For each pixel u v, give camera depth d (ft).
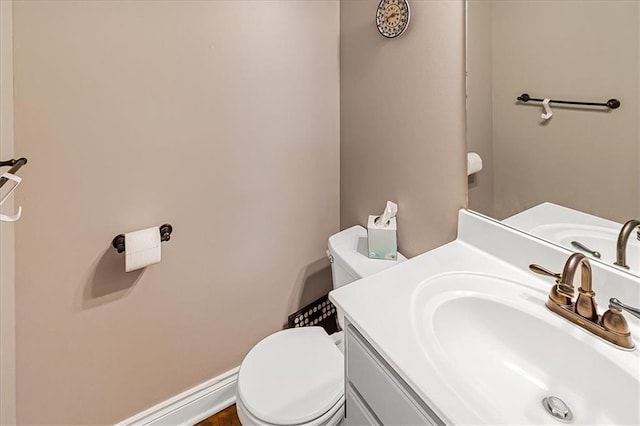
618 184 2.98
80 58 3.87
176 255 4.88
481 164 3.97
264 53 5.03
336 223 6.33
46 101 3.76
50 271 4.07
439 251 4.06
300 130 5.58
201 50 4.56
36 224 3.91
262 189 5.42
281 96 5.29
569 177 3.29
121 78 4.12
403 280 3.53
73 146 3.98
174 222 4.78
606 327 2.69
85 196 4.13
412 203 4.80
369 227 4.80
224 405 5.70
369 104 5.25
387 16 4.65
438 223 4.50
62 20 3.72
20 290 3.93
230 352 5.65
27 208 3.84
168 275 4.87
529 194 3.59
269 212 5.56
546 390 2.82
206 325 5.32
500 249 3.82
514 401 2.71
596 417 2.55
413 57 4.46
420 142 4.55
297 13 5.20
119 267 4.49
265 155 5.34
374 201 5.46
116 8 3.98
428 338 2.80
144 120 4.34
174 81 4.45
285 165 5.56
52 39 3.70
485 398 2.34
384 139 5.08
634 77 2.82
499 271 3.65
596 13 2.97
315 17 5.38
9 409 3.88
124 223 4.42
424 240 4.72
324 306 6.46
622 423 2.44
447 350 3.00
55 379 4.29
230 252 5.32
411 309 3.11
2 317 3.64
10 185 3.49
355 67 5.41
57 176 3.94
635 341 2.71
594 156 3.10
